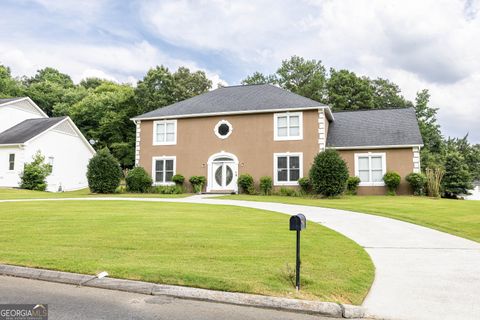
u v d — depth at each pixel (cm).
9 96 5053
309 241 800
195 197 2039
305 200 1848
